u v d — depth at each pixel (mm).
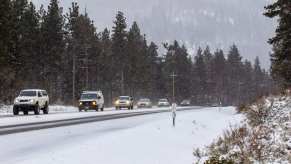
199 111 44125
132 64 109812
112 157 12109
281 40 37812
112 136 16594
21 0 67875
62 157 11578
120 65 105938
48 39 73188
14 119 28641
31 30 69312
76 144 14438
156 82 135375
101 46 98250
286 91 26125
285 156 12188
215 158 11672
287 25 37062
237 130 17469
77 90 84938
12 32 56906
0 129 20141
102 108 50000
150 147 14727
